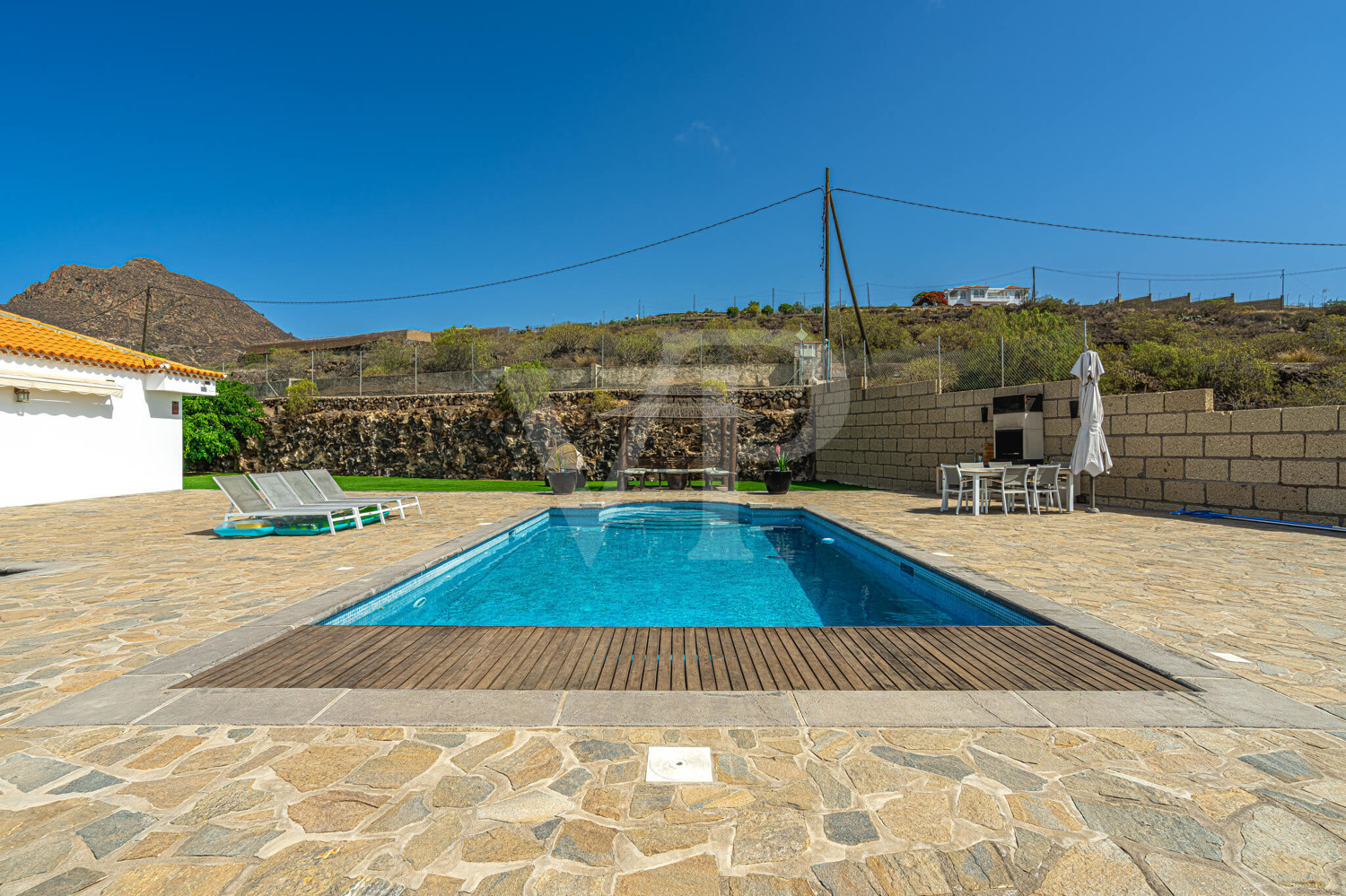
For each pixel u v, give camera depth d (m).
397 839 1.81
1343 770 2.19
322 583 5.19
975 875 1.65
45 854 1.73
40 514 10.51
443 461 21.03
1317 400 13.57
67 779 2.13
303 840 1.80
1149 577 5.27
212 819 1.91
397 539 7.70
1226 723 2.55
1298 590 4.80
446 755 2.30
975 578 5.24
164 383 14.94
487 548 7.88
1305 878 1.62
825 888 1.61
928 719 2.58
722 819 1.92
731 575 6.83
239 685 2.96
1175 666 3.14
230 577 5.45
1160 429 9.97
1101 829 1.85
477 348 26.59
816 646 3.55
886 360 19.84
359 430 22.03
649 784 2.12
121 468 14.08
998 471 9.67
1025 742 2.40
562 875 1.66
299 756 2.29
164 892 1.58
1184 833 1.83
